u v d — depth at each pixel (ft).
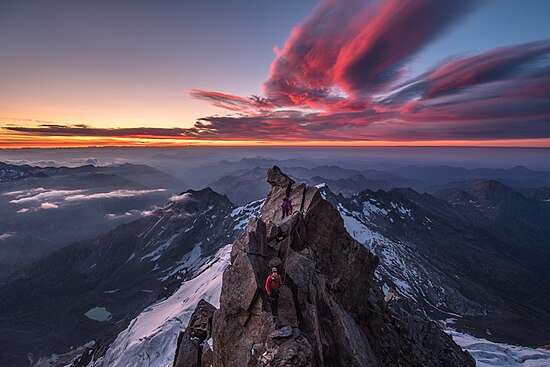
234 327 53.62
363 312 82.43
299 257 64.18
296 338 46.60
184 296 370.73
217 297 276.82
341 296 76.79
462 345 233.35
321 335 51.52
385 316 93.09
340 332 56.13
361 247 84.53
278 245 70.54
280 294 54.39
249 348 49.62
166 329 256.32
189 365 67.26
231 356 50.85
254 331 51.31
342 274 79.46
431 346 96.99
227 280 57.88
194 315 82.07
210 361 62.90
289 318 50.88
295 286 58.03
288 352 43.86
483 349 226.79
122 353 255.70
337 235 84.84
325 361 49.21
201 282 395.75
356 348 54.95
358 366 52.19
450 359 94.89
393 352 79.92
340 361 52.70
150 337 252.01
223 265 416.46
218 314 59.62
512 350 223.71
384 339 82.74
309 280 59.67
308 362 42.57
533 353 215.51
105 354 307.37
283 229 76.43
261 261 62.64
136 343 254.47
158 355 233.14
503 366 199.52
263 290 54.90
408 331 93.56
